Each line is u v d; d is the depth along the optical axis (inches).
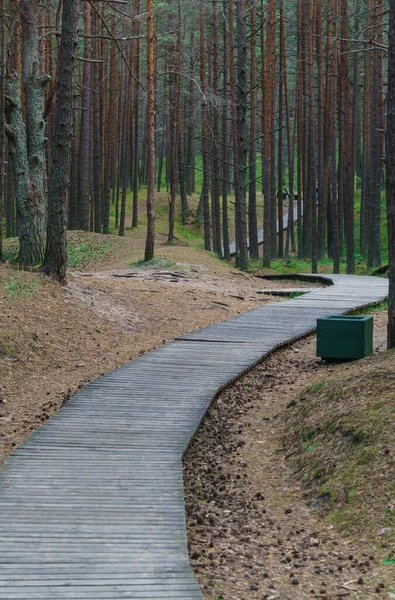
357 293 925.2
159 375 487.8
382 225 1877.5
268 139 1311.5
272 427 403.5
